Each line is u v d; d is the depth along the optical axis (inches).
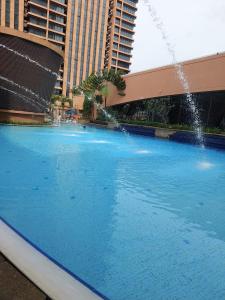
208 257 99.2
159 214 144.3
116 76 1032.8
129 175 239.1
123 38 3011.8
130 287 77.9
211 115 715.4
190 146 539.2
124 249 101.5
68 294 52.1
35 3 2229.3
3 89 695.7
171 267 90.5
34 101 777.6
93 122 1084.5
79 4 2566.4
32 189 175.3
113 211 143.7
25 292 52.4
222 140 528.7
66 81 2603.3
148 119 935.7
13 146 368.5
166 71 855.1
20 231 111.3
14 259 62.2
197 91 746.2
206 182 226.4
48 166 253.3
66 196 164.9
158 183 215.9
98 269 86.0
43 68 751.7
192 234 120.1
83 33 2657.5
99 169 256.7
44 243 101.6
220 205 166.1
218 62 690.8
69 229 116.2
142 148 449.7
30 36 679.1
